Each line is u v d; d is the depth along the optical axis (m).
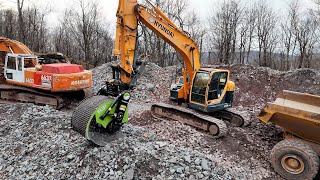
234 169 6.71
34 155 6.74
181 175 5.54
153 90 14.56
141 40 26.22
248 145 8.14
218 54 30.77
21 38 28.75
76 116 6.24
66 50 39.66
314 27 25.81
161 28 9.18
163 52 27.53
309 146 6.47
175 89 10.47
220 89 9.47
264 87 14.28
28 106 9.81
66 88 10.55
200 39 31.14
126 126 7.94
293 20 28.00
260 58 29.95
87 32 30.31
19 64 11.14
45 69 10.65
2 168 6.41
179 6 28.47
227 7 29.41
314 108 6.98
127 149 6.22
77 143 6.94
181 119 9.69
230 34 29.22
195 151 6.85
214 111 9.44
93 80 16.12
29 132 7.82
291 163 6.52
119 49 8.92
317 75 14.13
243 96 13.77
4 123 8.53
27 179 5.90
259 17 29.23
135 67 9.17
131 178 5.52
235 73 15.66
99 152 6.16
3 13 40.25
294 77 14.45
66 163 6.19
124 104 6.48
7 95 11.64
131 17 8.83
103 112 6.25
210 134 8.73
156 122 9.74
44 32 39.22
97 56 33.06
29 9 35.94
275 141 8.41
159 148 6.35
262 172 6.82
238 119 9.58
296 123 6.78
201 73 9.29
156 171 5.66
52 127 8.04
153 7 9.24
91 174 5.77
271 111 7.05
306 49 26.83
